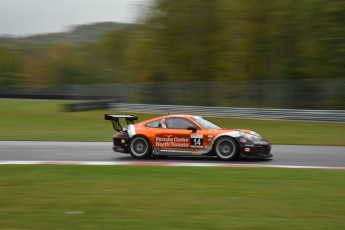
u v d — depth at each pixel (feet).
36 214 34.55
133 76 249.14
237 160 67.46
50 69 503.20
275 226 31.01
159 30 223.10
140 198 39.73
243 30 196.03
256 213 34.40
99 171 55.36
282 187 44.45
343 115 130.21
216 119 152.05
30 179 49.57
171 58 221.05
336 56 171.22
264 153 66.49
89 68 477.36
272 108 155.33
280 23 186.70
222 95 170.91
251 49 197.57
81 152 78.79
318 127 126.52
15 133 120.26
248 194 41.14
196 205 37.01
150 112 175.83
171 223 31.83
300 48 182.19
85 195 41.04
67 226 31.37
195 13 212.64
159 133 68.90
